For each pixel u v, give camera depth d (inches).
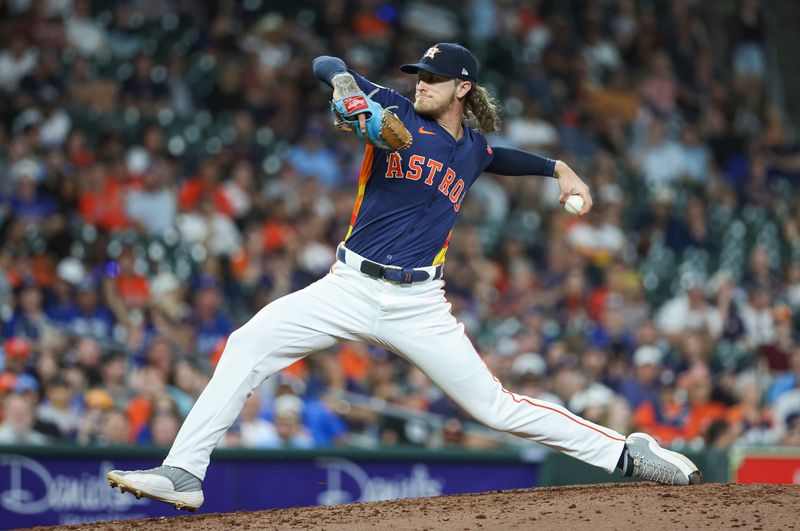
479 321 1456.7
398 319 569.0
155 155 1499.8
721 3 2471.7
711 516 529.7
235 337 570.3
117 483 553.6
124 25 1764.3
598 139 1974.7
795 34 2620.6
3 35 1587.1
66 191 1387.8
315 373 1230.3
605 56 2193.7
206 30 1813.5
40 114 1496.1
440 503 597.9
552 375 1318.9
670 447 1005.8
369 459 970.1
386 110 533.6
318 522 553.6
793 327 1674.5
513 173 611.8
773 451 1003.3
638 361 1315.2
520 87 1945.1
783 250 1909.4
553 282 1584.6
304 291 576.1
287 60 1822.1
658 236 1774.1
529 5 2180.1
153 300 1272.1
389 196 562.3
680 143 2027.6
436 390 1255.5
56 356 1115.9
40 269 1258.0
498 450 1007.0
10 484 871.1
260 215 1503.4
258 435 1076.5
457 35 2053.4
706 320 1542.8
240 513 597.3
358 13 1975.9
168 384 1122.7
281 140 1669.5
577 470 1011.3
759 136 2277.3
